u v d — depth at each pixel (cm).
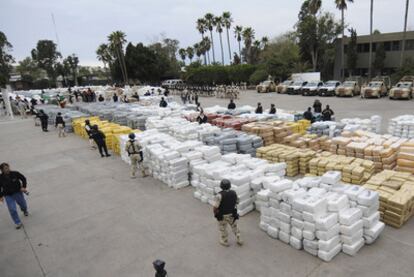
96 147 1616
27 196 1009
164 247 653
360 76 4766
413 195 682
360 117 2011
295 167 1015
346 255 577
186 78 6156
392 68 4475
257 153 1111
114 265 606
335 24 5284
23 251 684
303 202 581
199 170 853
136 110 2123
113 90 4347
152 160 1080
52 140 1898
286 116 1631
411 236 625
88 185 1073
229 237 671
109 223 782
